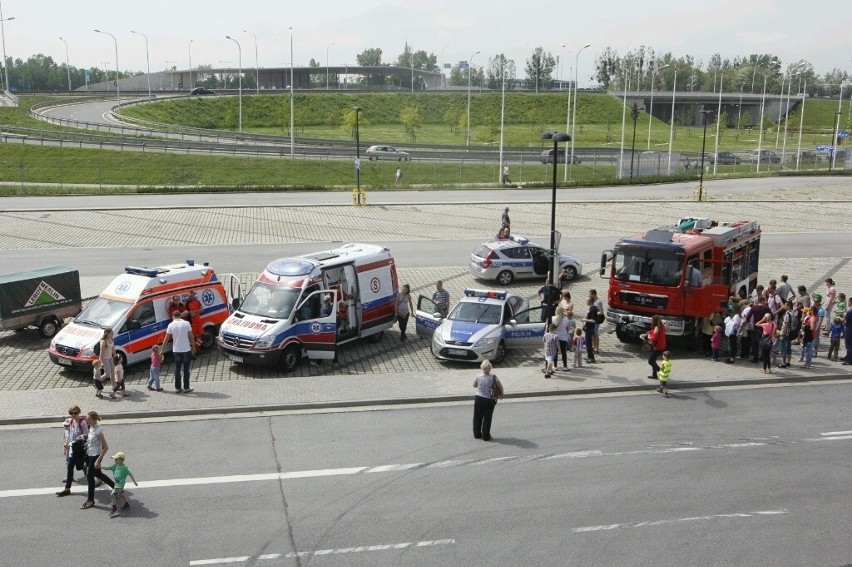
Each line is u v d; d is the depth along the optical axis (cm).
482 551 1138
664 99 15125
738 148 11144
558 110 14012
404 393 1795
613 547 1154
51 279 2198
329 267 2086
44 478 1364
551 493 1323
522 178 6631
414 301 2667
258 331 1927
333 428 1605
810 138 13312
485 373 1530
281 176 6297
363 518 1232
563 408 1747
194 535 1175
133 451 1475
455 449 1505
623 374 1970
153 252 3366
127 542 1153
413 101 13512
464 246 3603
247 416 1667
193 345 1800
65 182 5750
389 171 6688
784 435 1602
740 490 1345
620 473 1405
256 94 12612
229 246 3516
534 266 2941
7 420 1599
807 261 3425
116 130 8200
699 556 1134
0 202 4619
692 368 2044
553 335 1927
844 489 1355
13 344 2153
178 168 6288
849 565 1118
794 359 2142
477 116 13312
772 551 1152
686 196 5562
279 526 1204
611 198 5350
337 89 14275
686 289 2123
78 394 1761
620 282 2200
